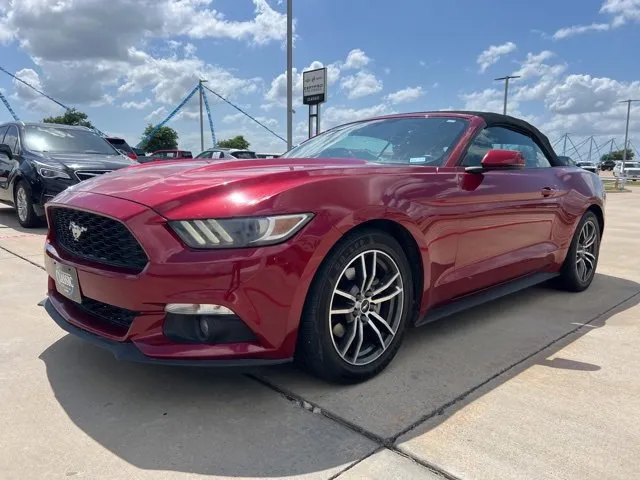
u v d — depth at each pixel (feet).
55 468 5.75
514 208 10.52
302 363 7.56
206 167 8.27
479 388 7.77
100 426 6.61
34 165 21.40
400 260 8.18
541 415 6.99
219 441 6.31
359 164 8.79
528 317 11.25
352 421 6.78
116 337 7.06
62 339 9.45
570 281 13.19
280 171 7.34
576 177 13.07
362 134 11.30
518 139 11.84
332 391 7.60
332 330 7.47
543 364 8.70
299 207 6.83
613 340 9.88
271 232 6.60
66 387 7.63
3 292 12.32
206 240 6.47
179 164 9.05
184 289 6.45
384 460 5.97
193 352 6.62
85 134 25.90
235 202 6.64
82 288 7.45
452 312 9.47
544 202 11.48
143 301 6.61
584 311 11.75
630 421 6.87
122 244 6.96
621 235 24.88
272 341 6.80
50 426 6.59
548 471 5.78
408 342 9.65
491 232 9.99
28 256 16.22
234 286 6.45
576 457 6.05
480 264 9.87
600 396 7.56
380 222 7.95
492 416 6.95
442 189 8.78
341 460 5.96
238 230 6.50
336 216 7.09
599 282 14.75
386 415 6.94
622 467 5.87
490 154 9.39
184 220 6.53
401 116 11.65
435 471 5.77
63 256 7.93
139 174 8.32
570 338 9.96
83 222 7.58
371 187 7.67
